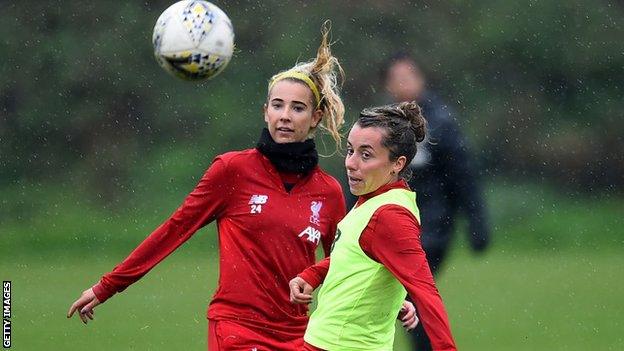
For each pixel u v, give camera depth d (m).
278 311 16.09
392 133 14.43
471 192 22.62
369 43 65.12
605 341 29.66
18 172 58.22
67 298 36.56
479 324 32.69
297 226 16.27
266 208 16.17
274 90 16.59
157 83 63.16
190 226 16.33
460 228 50.91
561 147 62.31
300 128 16.50
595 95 64.88
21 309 34.19
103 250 48.59
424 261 13.84
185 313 33.97
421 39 65.94
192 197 16.31
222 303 16.14
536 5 67.38
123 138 60.97
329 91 16.88
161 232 16.25
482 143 62.56
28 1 64.19
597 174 61.31
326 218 16.67
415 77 22.64
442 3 66.94
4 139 60.25
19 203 54.53
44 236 50.56
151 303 35.94
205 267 44.00
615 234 53.69
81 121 61.28
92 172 58.50
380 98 63.12
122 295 37.66
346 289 14.25
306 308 16.47
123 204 55.62
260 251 16.12
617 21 67.25
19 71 62.28
